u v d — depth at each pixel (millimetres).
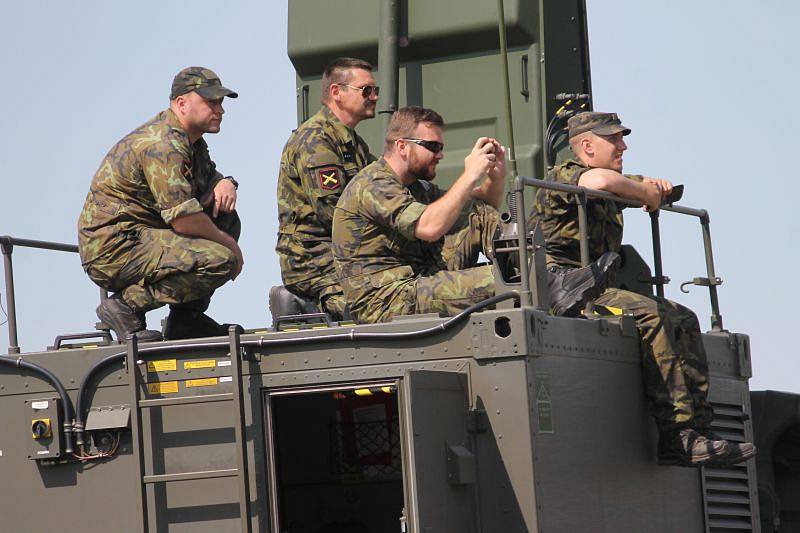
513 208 12391
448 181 17828
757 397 18328
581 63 18609
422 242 13516
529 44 17766
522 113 17750
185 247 13492
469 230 13750
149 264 13477
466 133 17938
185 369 12281
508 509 11688
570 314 13133
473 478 11672
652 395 13984
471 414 11805
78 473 12461
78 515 12430
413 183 14008
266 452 12062
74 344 13578
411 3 17922
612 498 13070
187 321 14219
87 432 12414
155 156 13570
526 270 12125
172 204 13516
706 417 14305
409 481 11148
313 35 18312
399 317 12133
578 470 12461
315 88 18547
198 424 12164
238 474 11828
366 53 18250
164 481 11969
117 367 12438
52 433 12438
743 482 16234
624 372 13672
